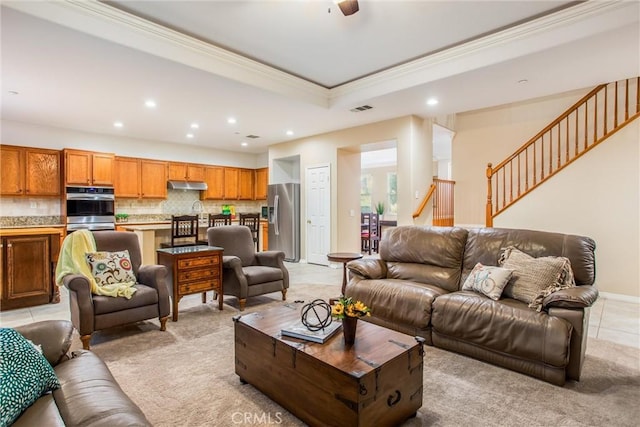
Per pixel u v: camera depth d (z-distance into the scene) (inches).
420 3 113.9
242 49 147.2
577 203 176.9
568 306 87.4
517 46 131.7
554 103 231.3
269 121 227.3
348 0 96.7
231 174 338.0
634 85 192.2
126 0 111.3
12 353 52.5
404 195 218.7
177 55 132.4
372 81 176.9
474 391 84.3
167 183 290.8
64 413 48.9
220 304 149.8
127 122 227.5
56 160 234.5
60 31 109.3
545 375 88.0
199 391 84.7
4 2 95.5
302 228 280.8
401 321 114.3
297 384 72.2
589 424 71.5
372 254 312.7
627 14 110.0
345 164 262.8
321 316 90.9
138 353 106.1
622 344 112.6
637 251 162.9
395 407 68.4
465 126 271.3
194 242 240.7
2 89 163.0
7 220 221.3
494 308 96.6
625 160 165.0
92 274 120.3
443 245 129.8
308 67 166.6
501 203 251.9
